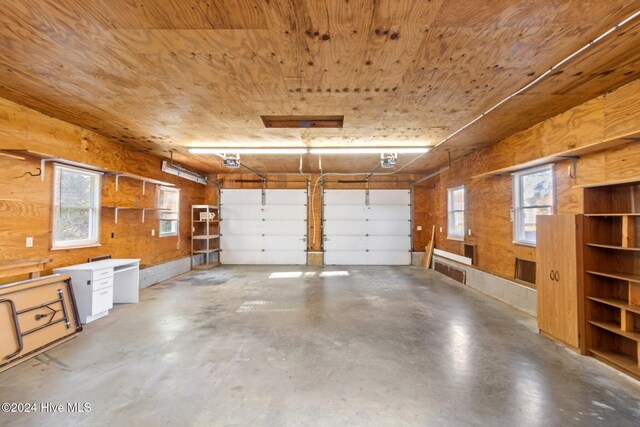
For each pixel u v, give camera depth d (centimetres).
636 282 235
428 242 812
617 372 242
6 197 303
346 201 816
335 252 812
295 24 178
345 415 192
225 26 181
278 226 816
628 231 240
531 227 409
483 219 516
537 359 266
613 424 181
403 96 287
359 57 217
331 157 606
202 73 242
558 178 342
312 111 328
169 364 260
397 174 820
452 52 210
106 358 271
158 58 219
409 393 216
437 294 498
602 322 268
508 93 280
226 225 816
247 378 237
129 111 329
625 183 244
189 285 568
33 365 258
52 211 356
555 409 196
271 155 591
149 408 199
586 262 275
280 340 311
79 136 389
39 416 190
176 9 166
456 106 313
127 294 452
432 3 160
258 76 247
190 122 367
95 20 176
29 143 321
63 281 327
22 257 319
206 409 198
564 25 178
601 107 281
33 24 180
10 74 245
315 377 238
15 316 263
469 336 319
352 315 391
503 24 178
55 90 276
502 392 216
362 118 351
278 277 645
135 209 525
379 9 165
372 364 259
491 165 483
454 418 188
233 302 454
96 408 199
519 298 411
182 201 706
